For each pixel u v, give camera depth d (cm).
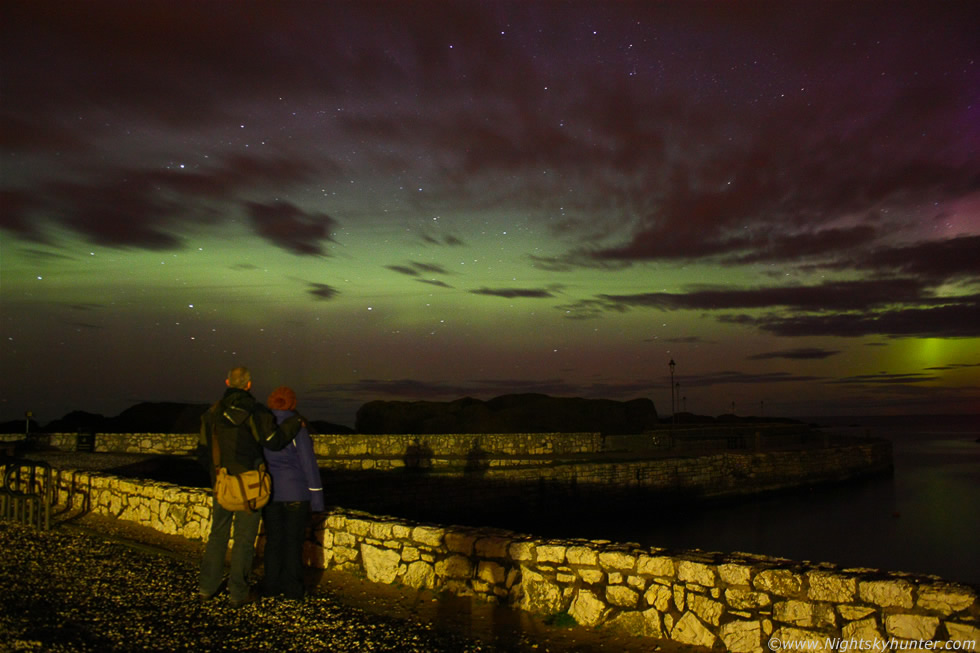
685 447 3678
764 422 5612
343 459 2288
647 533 2566
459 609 597
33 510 1063
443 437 2645
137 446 2341
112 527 955
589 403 3906
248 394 625
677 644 510
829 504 3309
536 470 2447
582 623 555
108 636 502
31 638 479
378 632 534
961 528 2703
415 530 665
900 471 5116
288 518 631
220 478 596
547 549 583
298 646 500
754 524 2769
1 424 2808
